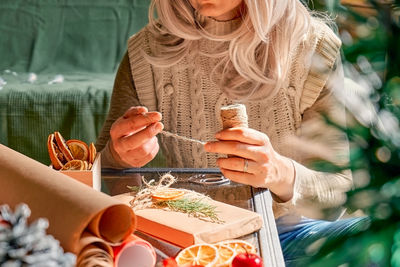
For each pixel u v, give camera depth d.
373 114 0.83
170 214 0.80
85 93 2.38
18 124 2.35
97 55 2.75
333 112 0.94
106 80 2.56
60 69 2.69
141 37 1.49
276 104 1.38
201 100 1.42
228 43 1.34
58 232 0.59
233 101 1.38
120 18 2.80
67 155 0.96
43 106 2.35
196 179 1.07
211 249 0.68
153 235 0.78
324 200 1.08
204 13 1.20
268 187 1.01
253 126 1.40
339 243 0.77
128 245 0.63
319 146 1.08
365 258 0.75
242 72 1.32
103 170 1.15
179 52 1.40
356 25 0.91
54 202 0.62
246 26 1.27
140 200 0.87
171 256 0.71
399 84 0.87
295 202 1.06
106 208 0.59
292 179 1.05
